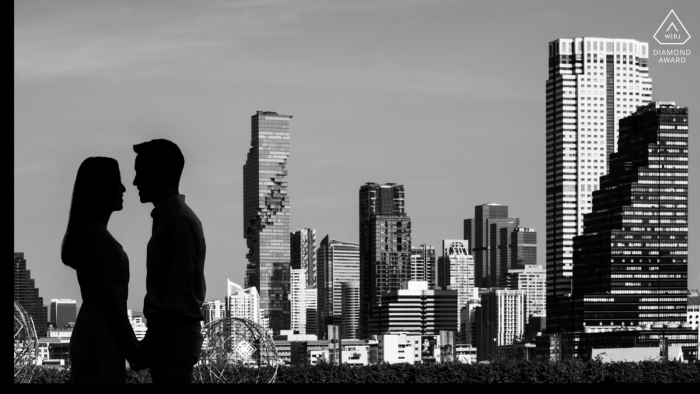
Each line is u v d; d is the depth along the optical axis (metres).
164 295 9.98
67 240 10.12
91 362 9.71
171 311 9.90
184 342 9.96
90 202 10.09
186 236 10.05
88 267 9.84
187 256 10.02
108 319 9.82
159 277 10.12
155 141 10.44
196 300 10.12
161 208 10.31
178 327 9.95
